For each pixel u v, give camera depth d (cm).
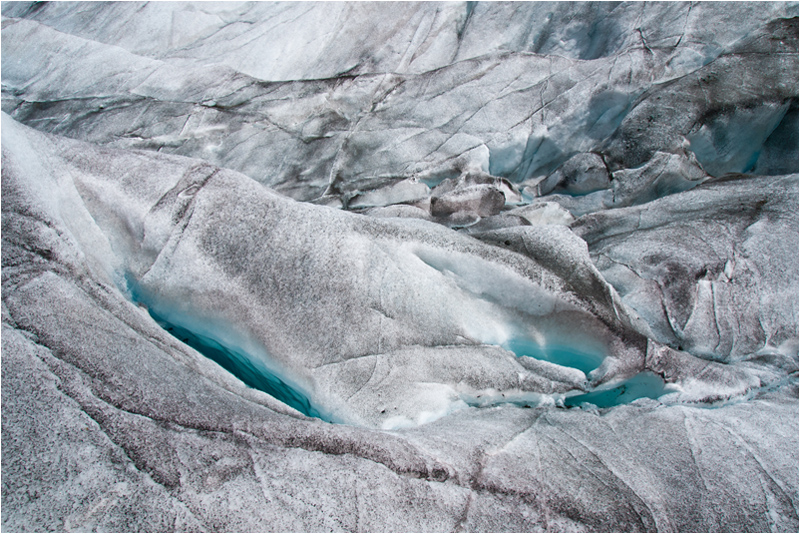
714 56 705
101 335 327
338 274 410
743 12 716
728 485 311
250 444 280
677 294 496
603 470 316
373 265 423
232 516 239
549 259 471
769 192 564
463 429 353
